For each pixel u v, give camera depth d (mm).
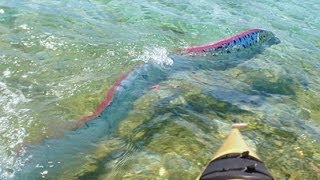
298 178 7293
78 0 15914
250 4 18516
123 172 7062
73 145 7785
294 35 15578
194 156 7590
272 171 7414
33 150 7590
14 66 10555
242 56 12977
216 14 16500
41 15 13773
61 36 12430
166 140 8047
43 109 8914
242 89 10711
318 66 12930
